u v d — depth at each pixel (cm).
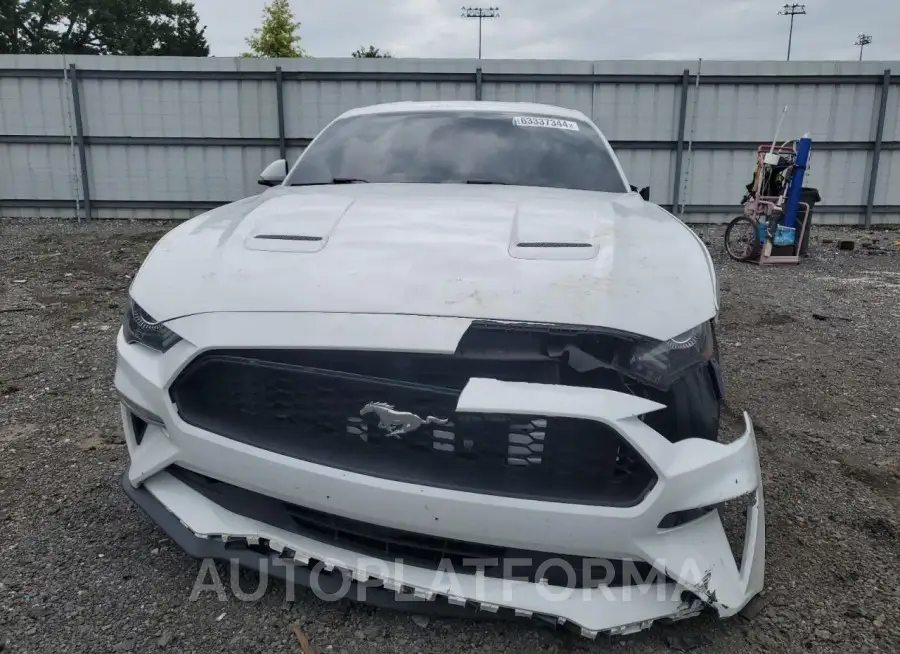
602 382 178
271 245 213
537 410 164
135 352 206
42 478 283
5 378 405
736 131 1243
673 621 183
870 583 222
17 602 205
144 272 216
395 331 175
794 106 1233
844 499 280
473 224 225
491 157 320
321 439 184
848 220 1286
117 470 290
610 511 167
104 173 1277
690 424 179
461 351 177
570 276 191
